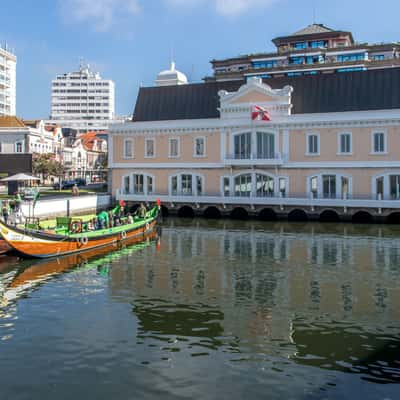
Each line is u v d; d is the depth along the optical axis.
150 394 11.91
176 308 18.61
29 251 26.77
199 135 53.53
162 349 14.55
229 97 52.28
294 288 21.70
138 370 13.17
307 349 14.59
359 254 29.80
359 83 51.50
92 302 19.36
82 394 11.95
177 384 12.39
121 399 11.70
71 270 25.14
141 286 21.92
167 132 54.91
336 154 48.31
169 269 25.55
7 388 12.25
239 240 35.53
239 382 12.50
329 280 23.22
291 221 47.44
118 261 27.62
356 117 47.25
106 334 15.80
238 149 52.00
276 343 15.02
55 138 101.00
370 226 43.22
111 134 57.44
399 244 33.59
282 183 50.56
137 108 60.34
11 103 137.25
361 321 17.11
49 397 11.83
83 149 121.56
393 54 87.19
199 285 22.16
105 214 34.19
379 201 44.94
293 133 49.84
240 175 52.03
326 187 48.97
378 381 12.55
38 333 15.86
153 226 40.53
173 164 54.72
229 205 50.94
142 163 56.12
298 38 95.56
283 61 93.75
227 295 20.48
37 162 81.88
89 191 73.75
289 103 50.03
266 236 37.66
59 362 13.68
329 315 17.80
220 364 13.55
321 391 12.05
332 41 94.12
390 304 19.22
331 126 48.38
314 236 37.59
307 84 53.22
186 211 54.97
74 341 15.17
